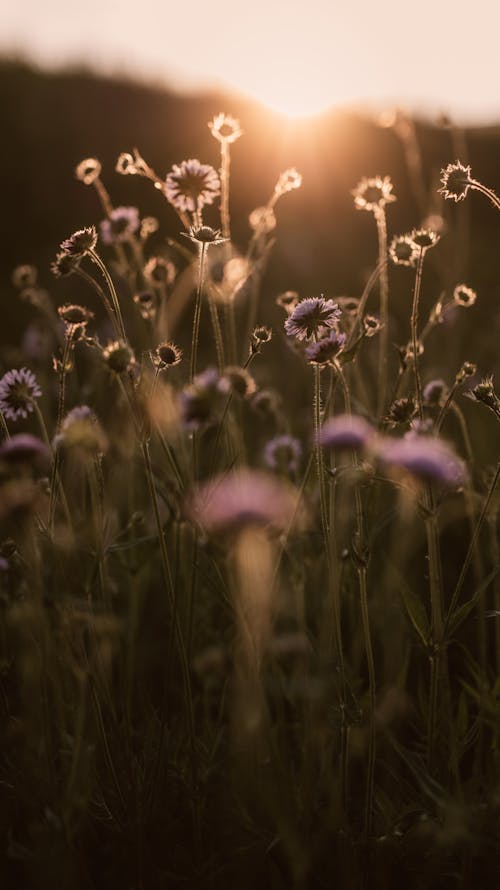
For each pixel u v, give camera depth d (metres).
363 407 1.40
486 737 1.33
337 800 1.23
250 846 1.24
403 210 4.84
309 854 1.22
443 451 1.19
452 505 1.52
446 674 1.23
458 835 1.18
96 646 1.24
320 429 1.24
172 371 1.45
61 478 1.38
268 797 1.23
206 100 5.20
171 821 1.26
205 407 1.16
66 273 1.28
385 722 1.28
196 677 1.40
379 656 1.41
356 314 1.38
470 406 1.72
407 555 1.49
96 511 1.27
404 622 1.31
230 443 1.40
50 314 1.68
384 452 1.18
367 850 1.23
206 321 2.44
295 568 1.31
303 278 2.90
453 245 2.21
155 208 3.89
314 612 1.39
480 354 1.89
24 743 1.26
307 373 1.82
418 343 1.32
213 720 1.37
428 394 1.35
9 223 3.87
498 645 1.32
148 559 1.38
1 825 1.26
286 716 1.38
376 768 1.32
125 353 1.22
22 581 1.30
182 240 3.55
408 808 1.24
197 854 1.24
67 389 1.58
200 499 1.22
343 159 4.92
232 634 1.37
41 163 4.25
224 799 1.27
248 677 1.27
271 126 4.45
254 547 1.16
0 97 4.73
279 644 1.28
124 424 1.41
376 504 1.32
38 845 1.21
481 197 5.04
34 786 1.26
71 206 4.01
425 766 1.24
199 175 1.33
